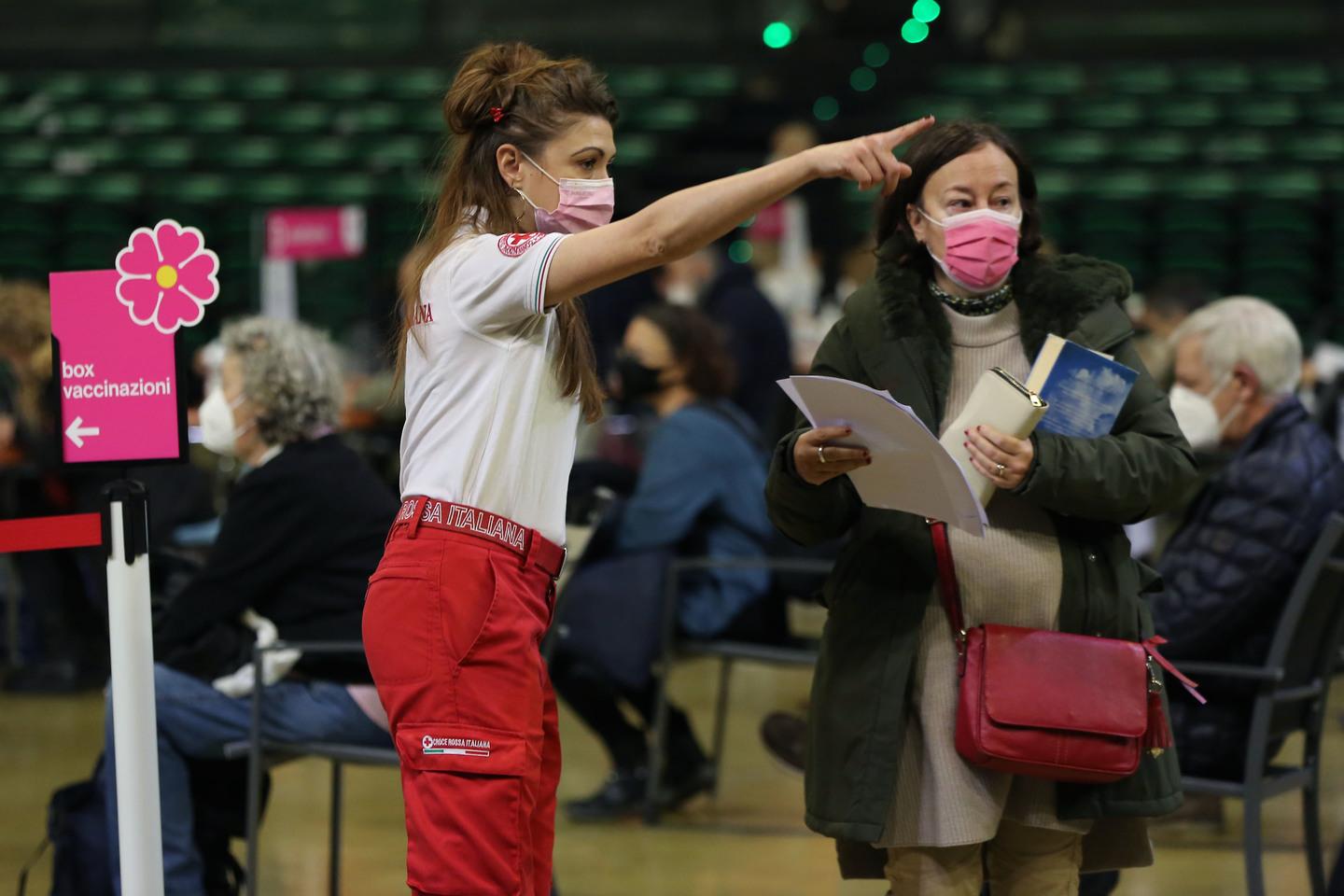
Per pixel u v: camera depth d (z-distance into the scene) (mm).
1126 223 20547
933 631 4457
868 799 4344
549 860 4297
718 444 8492
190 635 5895
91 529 4543
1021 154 4516
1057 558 4418
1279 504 5855
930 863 4441
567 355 4125
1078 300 4453
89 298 4539
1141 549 9219
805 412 4215
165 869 5770
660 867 7395
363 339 13617
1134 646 4340
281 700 5816
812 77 23328
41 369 11125
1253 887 5656
